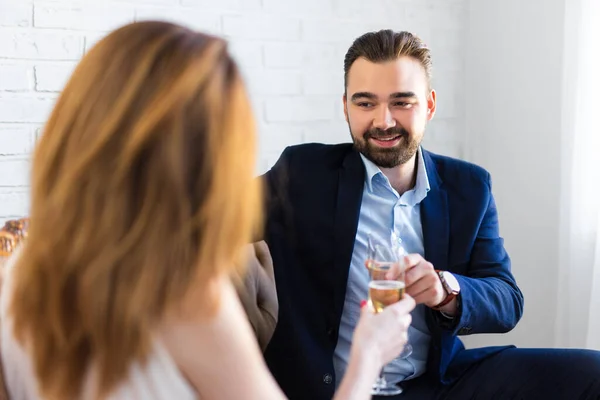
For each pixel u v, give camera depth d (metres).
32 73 2.06
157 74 0.83
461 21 2.73
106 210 0.81
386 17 2.57
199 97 0.83
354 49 1.76
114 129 0.81
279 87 2.40
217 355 0.88
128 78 0.83
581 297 2.28
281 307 1.69
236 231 0.87
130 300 0.81
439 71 2.71
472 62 2.75
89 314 0.83
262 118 2.38
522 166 2.59
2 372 0.93
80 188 0.82
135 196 0.82
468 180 1.81
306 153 1.85
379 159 1.72
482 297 1.63
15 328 0.88
